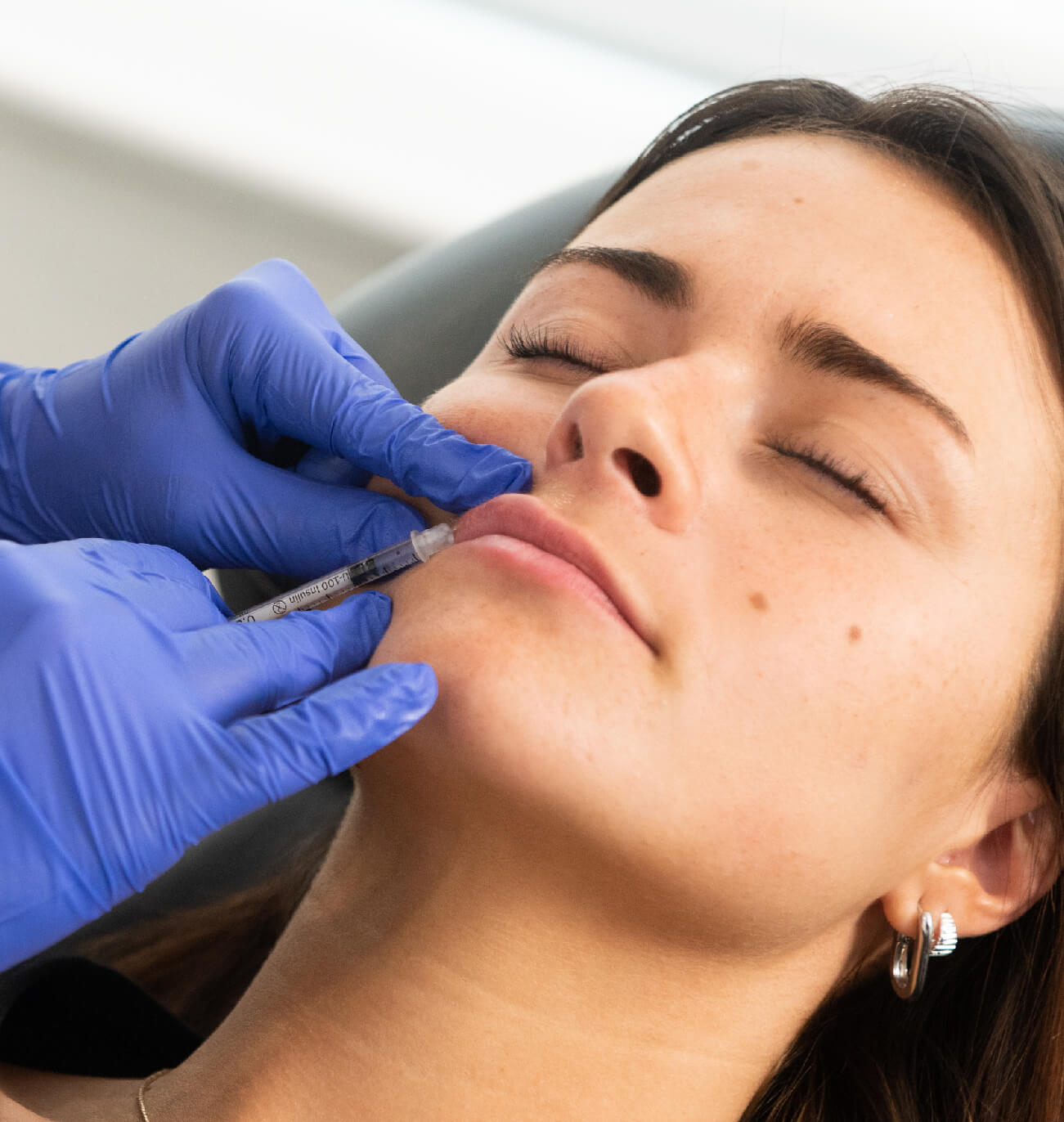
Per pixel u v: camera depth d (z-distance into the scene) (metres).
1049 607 0.97
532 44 2.67
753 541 0.86
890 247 0.96
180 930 1.40
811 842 0.88
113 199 2.51
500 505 0.88
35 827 0.83
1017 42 2.17
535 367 1.06
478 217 2.36
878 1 2.25
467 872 0.89
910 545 0.90
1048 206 1.01
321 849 1.40
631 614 0.82
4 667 0.84
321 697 0.85
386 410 1.09
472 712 0.81
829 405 0.90
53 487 1.21
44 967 1.16
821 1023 1.15
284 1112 0.93
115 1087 1.08
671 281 0.97
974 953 1.18
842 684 0.86
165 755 0.85
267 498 1.12
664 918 0.89
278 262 1.37
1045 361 0.97
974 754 0.96
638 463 0.87
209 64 2.61
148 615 0.89
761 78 2.44
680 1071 0.98
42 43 2.61
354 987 0.93
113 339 2.53
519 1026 0.92
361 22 2.72
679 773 0.82
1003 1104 1.14
